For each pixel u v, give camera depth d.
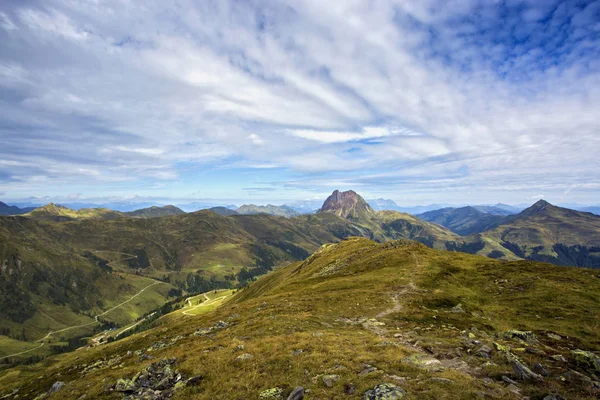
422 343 27.38
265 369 22.78
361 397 16.97
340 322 38.78
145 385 23.20
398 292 52.03
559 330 35.91
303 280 86.44
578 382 19.22
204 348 29.19
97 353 44.56
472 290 55.81
